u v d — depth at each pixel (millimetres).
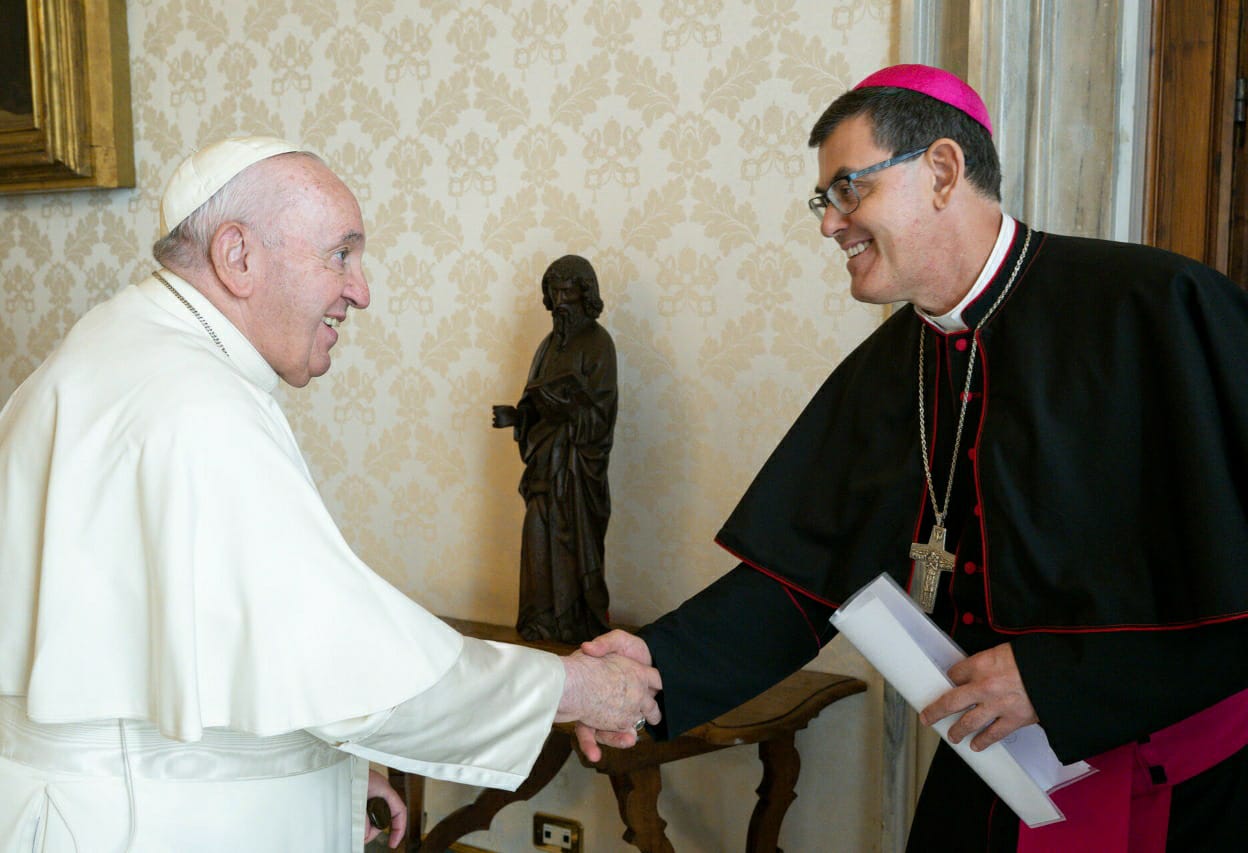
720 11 2893
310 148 3580
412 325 3457
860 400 1965
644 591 3100
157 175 3816
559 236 3184
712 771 3037
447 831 3141
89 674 1535
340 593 1550
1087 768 1592
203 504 1528
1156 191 2514
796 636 1996
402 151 3426
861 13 2709
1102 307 1641
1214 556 1467
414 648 1577
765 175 2857
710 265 2953
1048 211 2492
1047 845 1652
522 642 2863
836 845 2844
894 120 1675
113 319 1710
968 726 1562
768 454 2900
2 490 1645
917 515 1838
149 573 1528
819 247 2799
